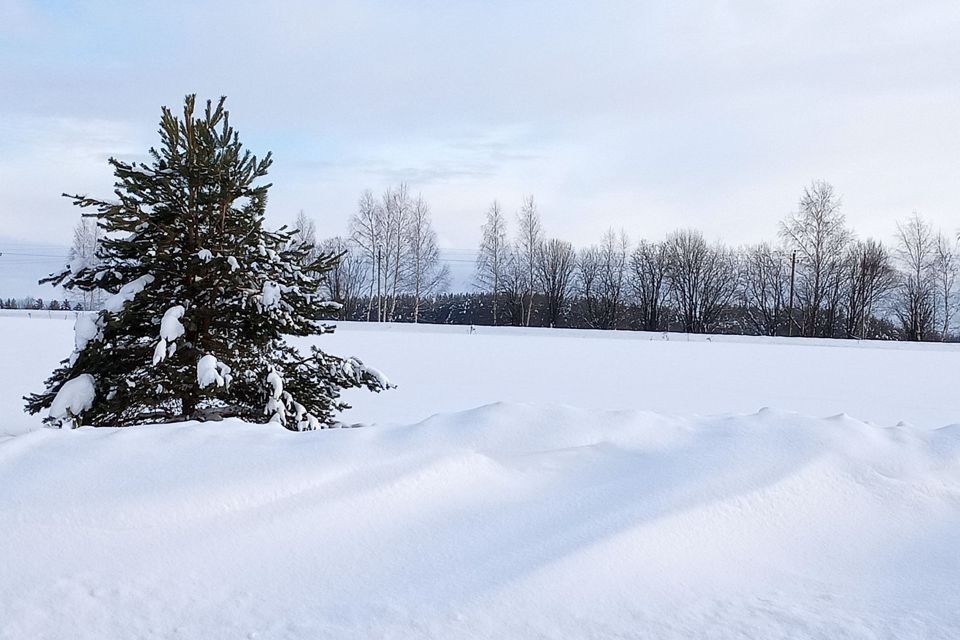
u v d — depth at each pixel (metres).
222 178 6.64
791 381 19.78
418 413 13.33
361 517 2.76
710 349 31.00
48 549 2.40
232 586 2.26
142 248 6.68
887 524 3.00
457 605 2.18
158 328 6.88
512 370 21.08
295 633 2.00
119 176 6.68
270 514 2.72
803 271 52.03
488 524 2.78
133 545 2.46
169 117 6.94
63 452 3.20
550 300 60.00
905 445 3.81
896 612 2.28
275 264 7.15
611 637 2.06
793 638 2.09
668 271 61.50
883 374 22.03
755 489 3.12
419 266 50.22
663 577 2.45
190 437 3.51
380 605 2.17
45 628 2.00
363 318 56.34
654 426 4.06
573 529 2.72
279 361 7.33
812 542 2.82
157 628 2.02
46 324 33.72
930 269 51.88
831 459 3.48
